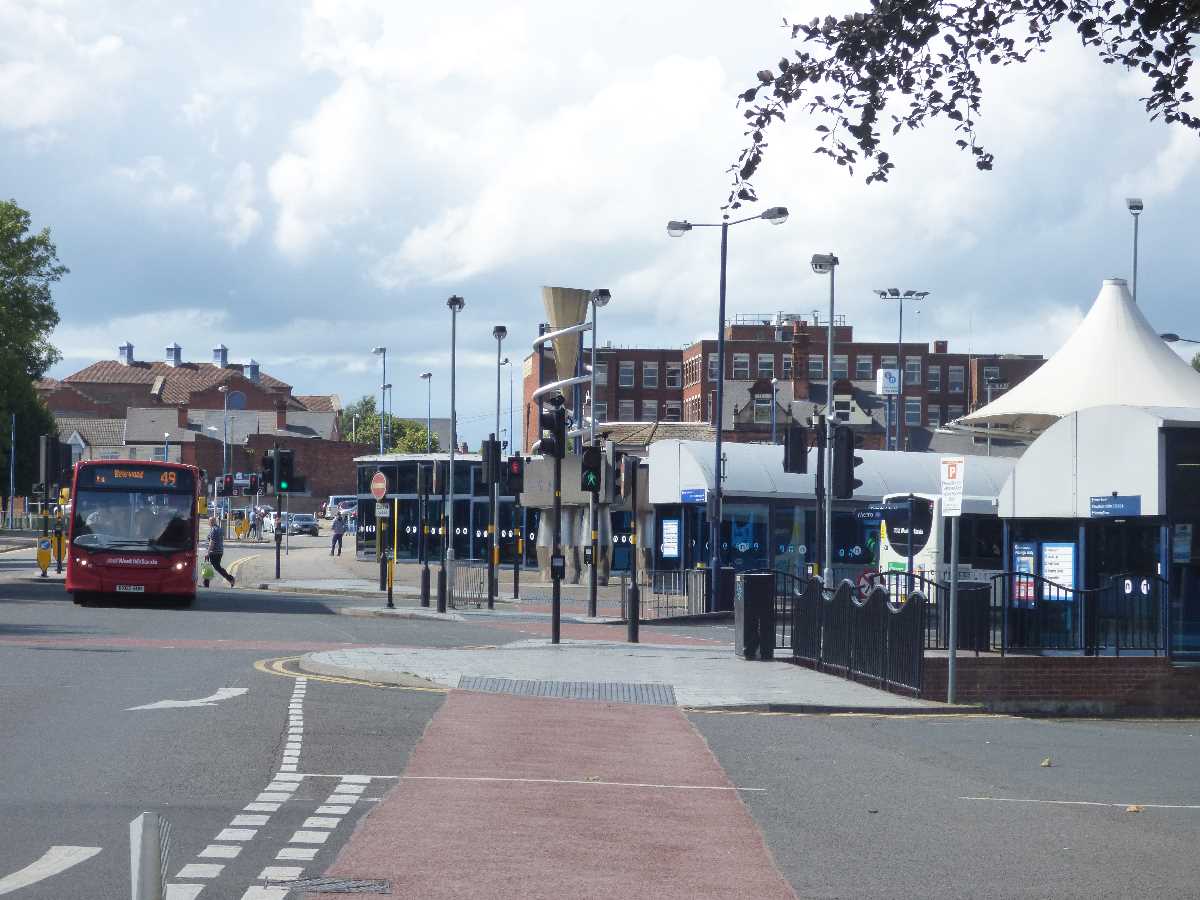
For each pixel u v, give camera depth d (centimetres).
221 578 5234
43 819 888
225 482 10994
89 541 3453
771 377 13712
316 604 3928
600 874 786
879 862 853
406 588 4806
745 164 980
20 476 10150
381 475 4584
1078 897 771
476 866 796
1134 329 4475
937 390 13775
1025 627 2053
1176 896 779
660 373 14538
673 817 987
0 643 2284
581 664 2206
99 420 15775
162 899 325
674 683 1972
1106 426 2483
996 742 1555
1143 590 2108
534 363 12812
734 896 741
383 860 802
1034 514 2641
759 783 1169
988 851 900
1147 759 1450
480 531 6531
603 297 5506
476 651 2386
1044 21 939
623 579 3612
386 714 1523
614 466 3569
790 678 2112
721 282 4303
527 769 1189
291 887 725
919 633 1945
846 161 976
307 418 17012
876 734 1582
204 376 18162
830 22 943
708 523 4969
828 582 3900
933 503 4294
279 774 1099
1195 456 2373
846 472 3316
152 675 1831
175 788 1021
